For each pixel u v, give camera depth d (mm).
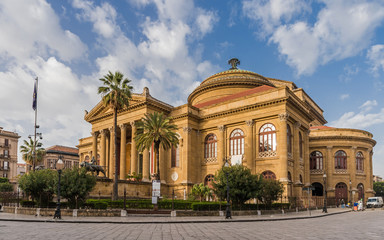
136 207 32281
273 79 70438
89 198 39312
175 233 16719
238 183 33625
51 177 33156
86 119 60312
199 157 51500
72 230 17859
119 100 40250
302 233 16688
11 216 27438
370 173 61688
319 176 58031
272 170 43125
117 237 14891
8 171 86562
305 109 49531
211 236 15461
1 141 86438
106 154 56875
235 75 64438
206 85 63406
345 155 58438
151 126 40000
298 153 45594
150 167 51344
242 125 47406
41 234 15922
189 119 50750
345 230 18031
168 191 50750
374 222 23891
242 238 14680
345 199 55938
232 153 48031
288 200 39719
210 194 39906
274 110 43875
